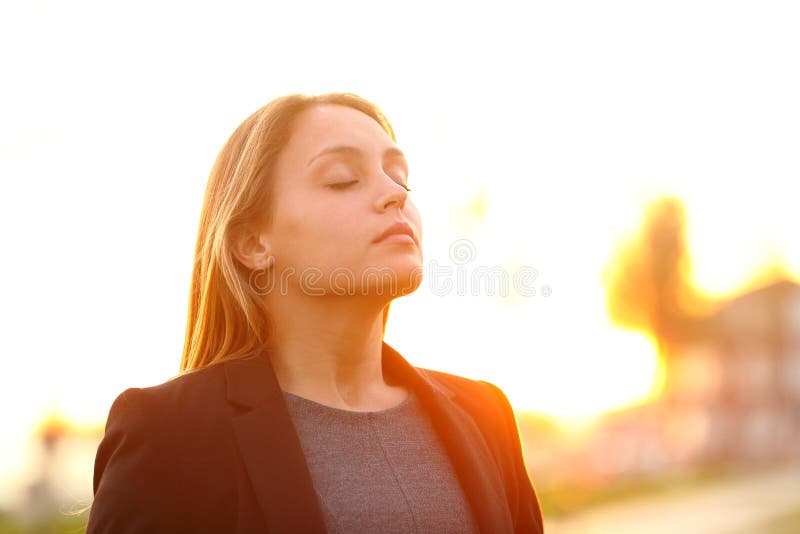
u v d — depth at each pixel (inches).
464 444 87.4
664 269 2768.2
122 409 78.9
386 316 100.0
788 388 2832.2
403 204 85.7
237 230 87.2
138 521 73.5
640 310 2800.2
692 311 2834.6
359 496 79.3
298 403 83.0
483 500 84.8
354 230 82.3
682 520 876.0
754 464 2000.5
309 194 84.1
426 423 89.5
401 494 81.2
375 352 90.0
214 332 89.1
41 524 446.3
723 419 2731.3
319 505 75.2
